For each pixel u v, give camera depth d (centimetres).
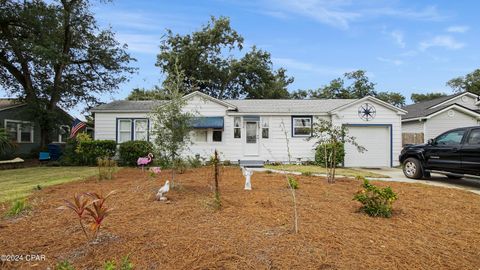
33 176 1110
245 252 333
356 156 1638
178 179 893
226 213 485
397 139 1636
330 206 551
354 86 3709
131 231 401
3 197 671
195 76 3009
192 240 366
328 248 348
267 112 1647
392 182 936
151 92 782
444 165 980
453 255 346
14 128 2119
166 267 300
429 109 2073
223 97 3350
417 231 426
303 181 883
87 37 2066
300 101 1927
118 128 1723
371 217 488
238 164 1573
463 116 1906
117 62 2153
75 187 780
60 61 1797
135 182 844
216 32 3059
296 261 313
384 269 303
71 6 1973
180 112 738
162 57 2970
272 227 417
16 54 1847
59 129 2044
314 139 1639
